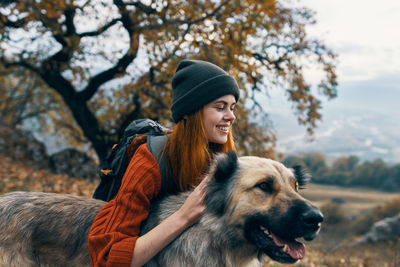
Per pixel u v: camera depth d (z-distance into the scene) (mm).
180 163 2291
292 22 10789
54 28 8930
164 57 9469
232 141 2666
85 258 2377
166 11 8836
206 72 2283
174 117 2385
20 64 11789
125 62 10672
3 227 2396
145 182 2076
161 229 1964
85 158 15109
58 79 11938
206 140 2324
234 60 8742
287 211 2012
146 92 11547
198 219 2141
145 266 2170
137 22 9062
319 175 133125
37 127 25203
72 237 2434
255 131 11719
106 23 9555
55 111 22938
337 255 9742
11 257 2328
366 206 74375
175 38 8516
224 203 2133
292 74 11570
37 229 2451
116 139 12656
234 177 2164
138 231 2021
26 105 23906
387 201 36531
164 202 2309
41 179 11438
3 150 15250
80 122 12492
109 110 14227
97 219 2102
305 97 11781
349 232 32281
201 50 8617
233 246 2186
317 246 11875
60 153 14852
